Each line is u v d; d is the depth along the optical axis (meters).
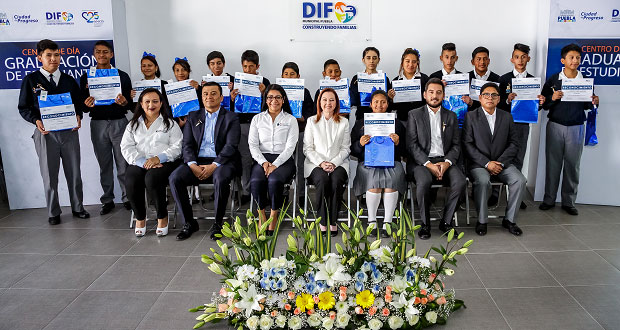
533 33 4.89
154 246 3.50
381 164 3.62
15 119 4.40
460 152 3.91
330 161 3.75
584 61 4.29
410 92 4.23
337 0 4.91
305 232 2.26
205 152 3.85
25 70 4.32
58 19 4.29
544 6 4.55
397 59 5.02
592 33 4.23
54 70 4.02
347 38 4.98
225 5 4.94
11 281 2.92
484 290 2.71
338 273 2.06
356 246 2.18
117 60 4.65
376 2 4.91
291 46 5.01
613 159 4.38
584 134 4.29
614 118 4.32
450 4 4.89
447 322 2.36
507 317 2.40
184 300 2.63
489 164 3.73
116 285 2.84
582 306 2.51
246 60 4.40
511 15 4.90
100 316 2.47
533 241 3.51
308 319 2.11
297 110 4.19
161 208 3.67
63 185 4.64
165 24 4.97
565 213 4.23
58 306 2.58
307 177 3.78
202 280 2.89
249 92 4.25
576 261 3.12
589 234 3.65
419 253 3.31
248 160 4.52
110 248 3.46
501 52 4.97
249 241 2.18
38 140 3.99
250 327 2.11
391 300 2.14
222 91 4.18
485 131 3.85
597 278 2.86
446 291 2.62
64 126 3.99
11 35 4.26
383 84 4.27
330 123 3.84
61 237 3.73
